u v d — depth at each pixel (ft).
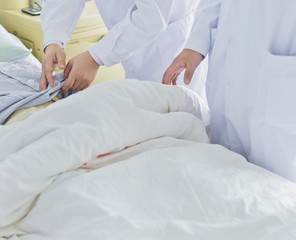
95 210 2.15
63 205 2.23
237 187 2.50
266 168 3.30
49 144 2.41
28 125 2.55
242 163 2.90
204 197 2.35
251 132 3.26
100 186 2.33
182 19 4.76
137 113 2.79
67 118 2.59
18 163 2.30
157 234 2.05
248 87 3.28
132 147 2.83
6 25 7.04
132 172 2.47
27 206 2.35
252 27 3.15
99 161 2.70
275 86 2.96
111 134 2.61
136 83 3.05
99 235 2.00
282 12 2.93
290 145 3.07
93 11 7.11
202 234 2.08
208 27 3.85
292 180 3.22
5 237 2.28
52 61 4.18
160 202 2.29
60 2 4.57
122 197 2.30
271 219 2.22
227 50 3.39
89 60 4.07
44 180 2.37
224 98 3.60
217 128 3.77
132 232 2.02
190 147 2.84
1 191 2.21
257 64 3.18
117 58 4.10
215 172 2.61
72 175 2.47
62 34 4.53
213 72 3.67
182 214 2.24
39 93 3.84
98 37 7.33
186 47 3.88
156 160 2.60
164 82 3.76
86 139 2.49
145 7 3.71
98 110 2.64
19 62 4.80
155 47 4.82
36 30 6.55
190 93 3.41
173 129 3.01
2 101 3.77
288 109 2.95
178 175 2.47
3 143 2.51
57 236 2.11
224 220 2.22
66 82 3.97
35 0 7.01
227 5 3.40
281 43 3.05
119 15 4.57
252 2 3.09
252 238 2.12
